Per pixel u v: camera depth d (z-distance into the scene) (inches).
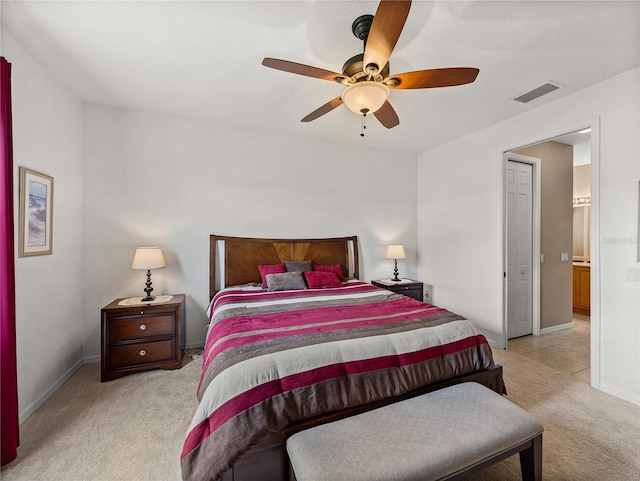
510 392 90.7
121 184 117.7
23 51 77.6
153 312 103.3
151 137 122.0
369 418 52.9
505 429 50.4
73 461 62.6
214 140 131.3
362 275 163.5
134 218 119.5
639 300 84.0
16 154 75.4
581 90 98.0
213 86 99.8
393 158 171.5
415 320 78.1
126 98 109.3
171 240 124.9
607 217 90.7
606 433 71.4
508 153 132.1
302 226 148.8
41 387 84.4
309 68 65.0
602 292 91.7
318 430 49.9
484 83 94.3
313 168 151.0
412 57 80.5
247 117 126.2
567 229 157.5
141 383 96.0
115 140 116.8
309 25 69.8
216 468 45.0
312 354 58.2
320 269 140.9
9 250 63.9
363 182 163.5
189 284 127.6
